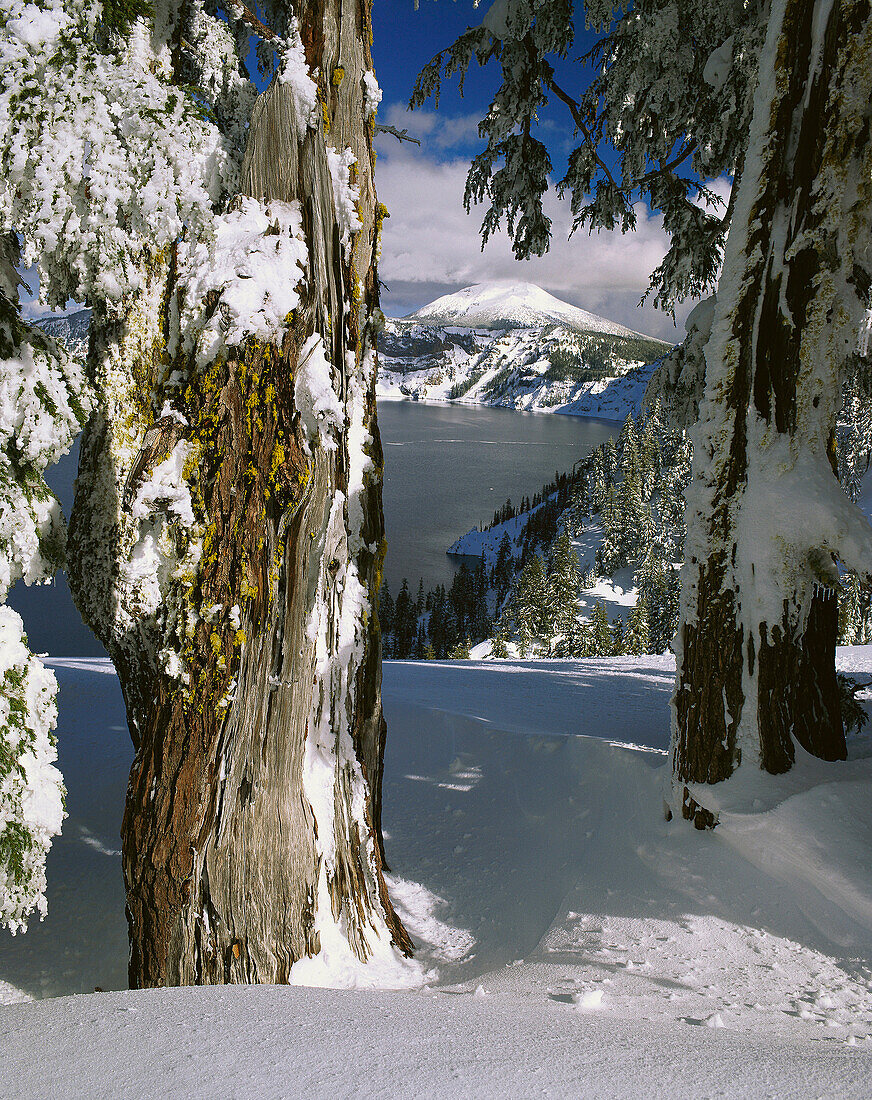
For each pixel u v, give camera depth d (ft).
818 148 11.80
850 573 12.22
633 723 23.59
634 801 14.70
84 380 10.63
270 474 10.16
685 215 21.56
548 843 15.28
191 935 10.18
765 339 12.62
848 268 12.29
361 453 12.51
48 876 15.70
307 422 10.53
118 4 10.59
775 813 11.76
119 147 10.13
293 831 10.66
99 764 20.80
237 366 10.04
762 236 12.48
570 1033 6.45
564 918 12.01
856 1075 5.53
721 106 17.44
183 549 10.37
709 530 13.11
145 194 10.34
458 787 19.15
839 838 11.18
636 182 22.38
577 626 155.22
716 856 12.28
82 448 11.62
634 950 10.57
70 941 13.69
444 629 212.43
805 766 12.74
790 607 12.64
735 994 9.08
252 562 10.17
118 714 25.26
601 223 23.53
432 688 30.37
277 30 14.26
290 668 10.45
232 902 10.24
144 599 10.67
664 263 22.54
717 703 12.88
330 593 11.65
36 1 10.02
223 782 10.20
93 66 10.00
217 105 12.93
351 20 11.19
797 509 12.33
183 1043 5.47
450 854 16.30
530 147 21.94
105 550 11.06
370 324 12.42
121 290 10.78
